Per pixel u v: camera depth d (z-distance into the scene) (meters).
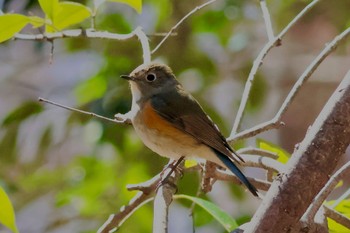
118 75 12.48
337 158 5.17
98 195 12.23
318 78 16.27
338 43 6.64
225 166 7.24
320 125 5.18
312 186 5.13
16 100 15.91
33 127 13.92
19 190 13.17
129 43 12.53
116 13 12.72
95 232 12.09
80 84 12.80
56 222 12.84
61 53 14.27
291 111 16.45
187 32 12.88
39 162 13.95
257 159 6.89
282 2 14.01
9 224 6.64
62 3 8.20
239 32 14.41
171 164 7.70
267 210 5.12
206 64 13.09
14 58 15.50
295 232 5.75
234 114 13.92
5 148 13.17
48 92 14.05
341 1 14.03
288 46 16.59
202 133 7.73
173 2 13.01
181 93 8.11
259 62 7.42
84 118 12.54
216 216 6.69
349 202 7.23
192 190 10.85
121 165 12.41
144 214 11.50
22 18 7.50
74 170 13.00
